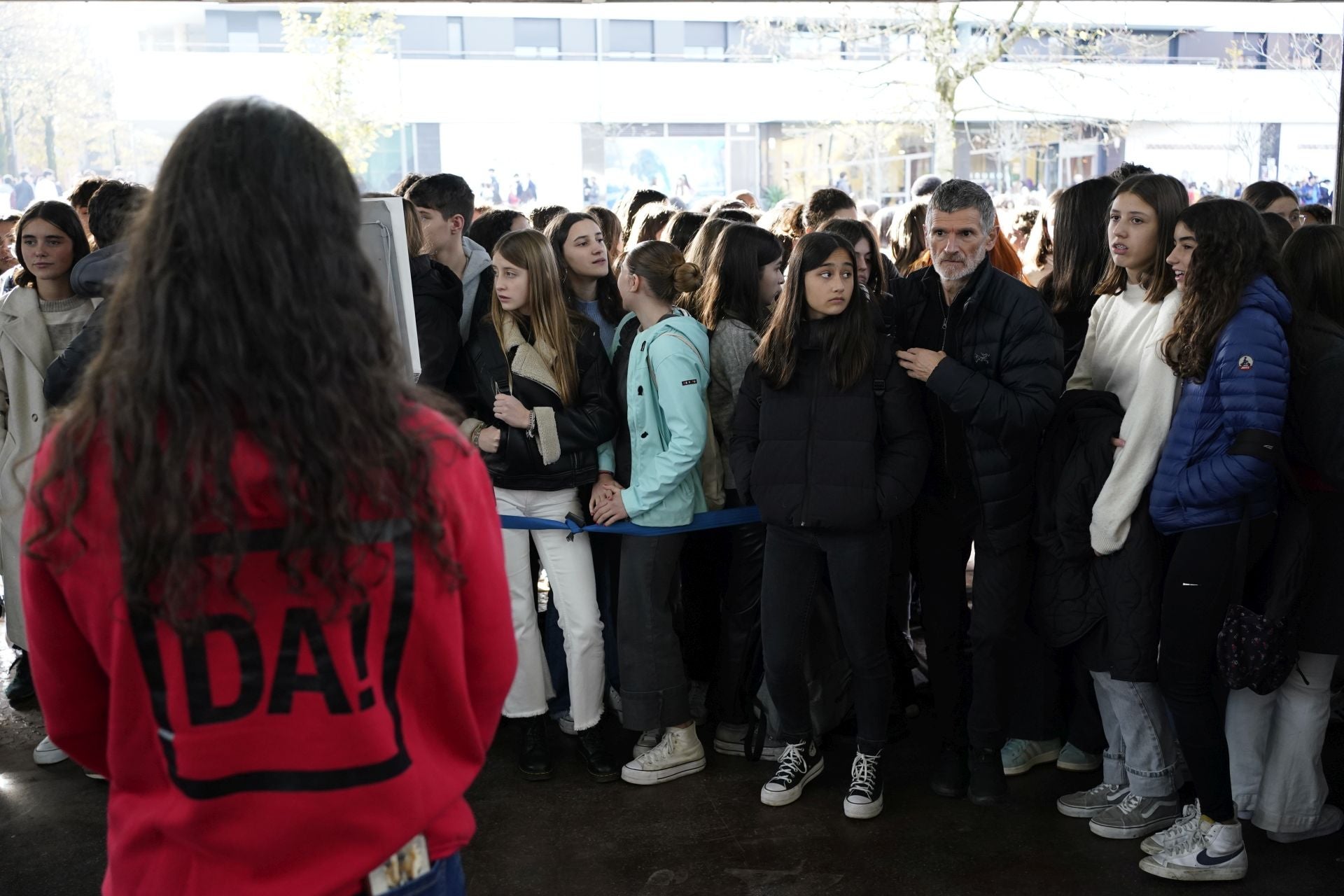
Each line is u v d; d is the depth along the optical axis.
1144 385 2.59
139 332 0.98
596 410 3.10
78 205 4.03
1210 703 2.51
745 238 3.21
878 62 15.16
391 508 1.03
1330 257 2.67
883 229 6.72
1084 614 2.76
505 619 1.18
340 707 1.03
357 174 1.15
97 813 3.09
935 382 2.69
